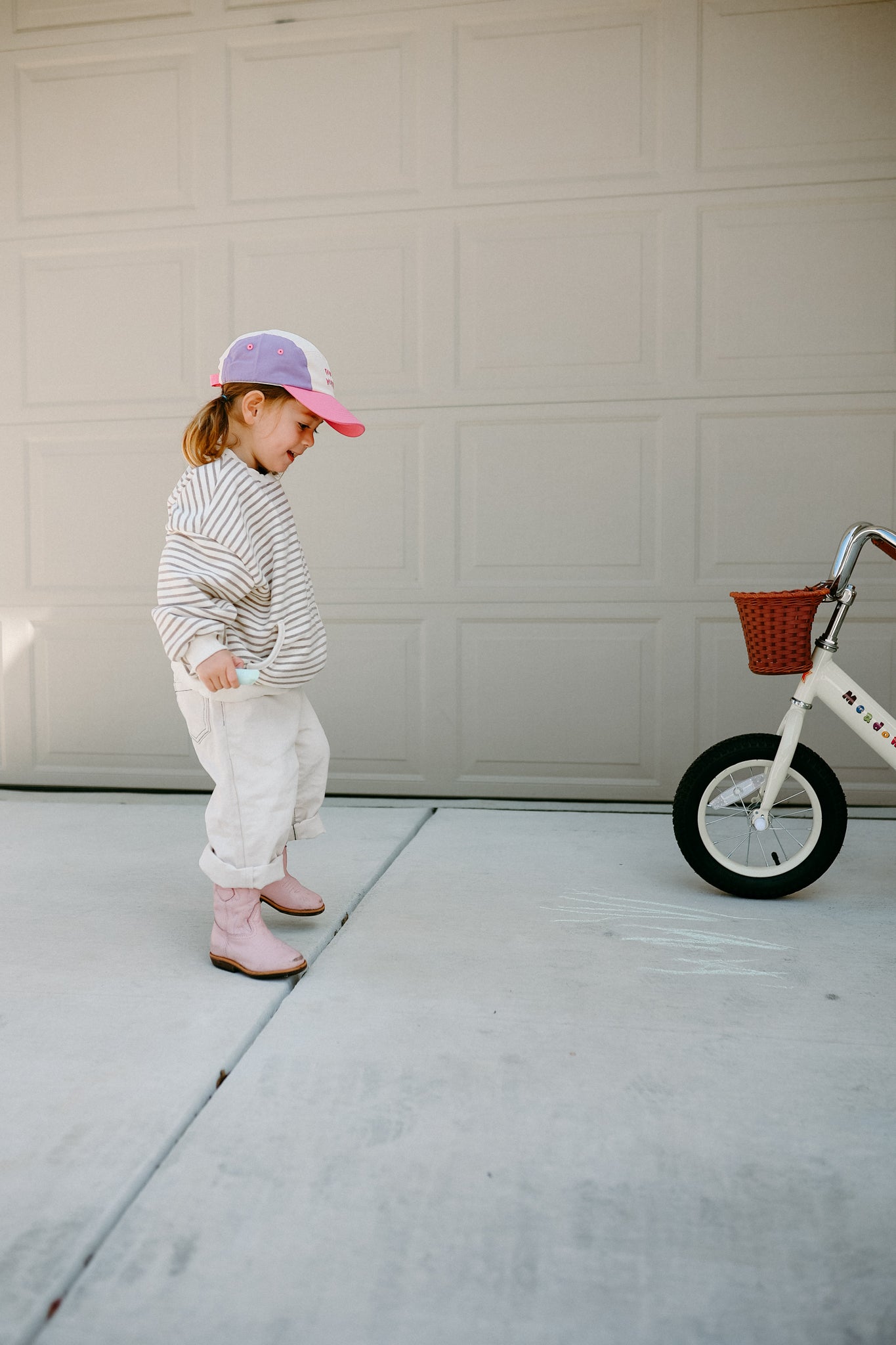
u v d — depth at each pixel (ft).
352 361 11.29
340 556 11.41
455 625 11.30
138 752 11.94
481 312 11.04
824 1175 4.05
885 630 10.62
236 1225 3.72
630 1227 3.72
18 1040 5.23
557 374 10.96
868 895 7.76
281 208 11.30
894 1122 4.46
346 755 11.55
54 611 11.98
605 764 11.18
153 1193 3.91
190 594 5.62
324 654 6.30
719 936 6.84
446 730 11.39
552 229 10.88
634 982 6.02
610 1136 4.33
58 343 11.81
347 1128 4.38
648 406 10.84
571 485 11.02
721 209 10.62
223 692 5.96
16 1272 3.43
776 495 10.74
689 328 10.73
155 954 6.51
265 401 5.96
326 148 11.19
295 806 6.72
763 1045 5.20
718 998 5.79
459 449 11.16
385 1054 5.08
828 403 10.59
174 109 11.42
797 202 10.50
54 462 11.89
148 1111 4.50
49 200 11.71
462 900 7.63
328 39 11.09
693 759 11.02
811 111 10.43
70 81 11.57
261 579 5.85
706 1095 4.68
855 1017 5.54
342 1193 3.92
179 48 11.35
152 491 11.74
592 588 11.05
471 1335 3.19
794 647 7.25
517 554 11.16
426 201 11.05
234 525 5.69
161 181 11.52
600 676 11.12
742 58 10.47
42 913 7.39
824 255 10.51
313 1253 3.57
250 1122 4.44
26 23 11.55
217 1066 4.92
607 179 10.75
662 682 11.02
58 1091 4.68
